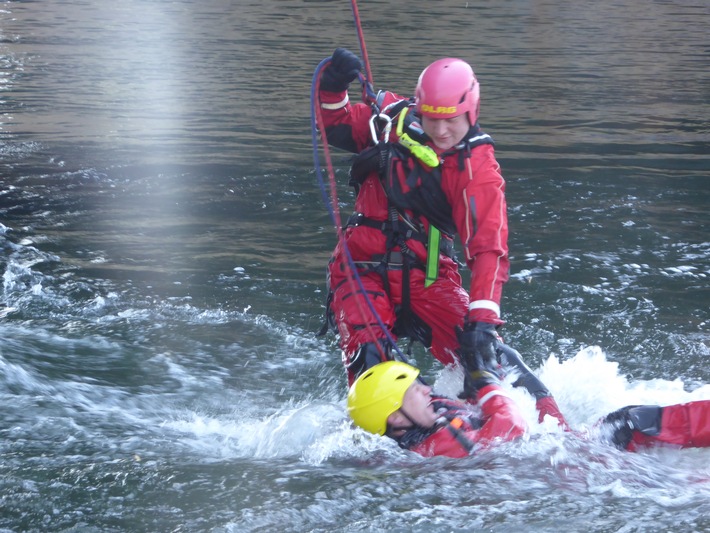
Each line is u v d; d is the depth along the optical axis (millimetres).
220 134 45844
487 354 17516
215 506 14633
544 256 29141
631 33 89375
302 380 22188
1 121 48094
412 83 57844
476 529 13727
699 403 16719
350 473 15930
